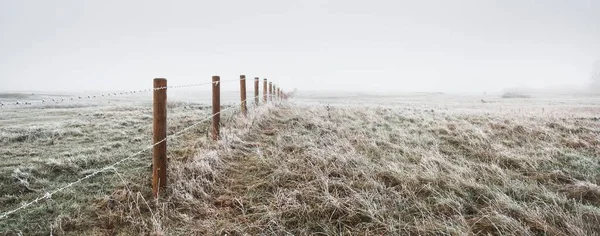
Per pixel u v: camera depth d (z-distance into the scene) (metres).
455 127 8.38
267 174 5.23
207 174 5.01
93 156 5.94
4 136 7.74
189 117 10.51
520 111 13.03
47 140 7.54
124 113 12.56
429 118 9.95
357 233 3.67
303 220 3.94
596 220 3.56
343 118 9.94
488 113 12.05
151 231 3.65
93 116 11.82
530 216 3.72
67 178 5.01
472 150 6.45
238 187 4.81
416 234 3.62
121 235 3.59
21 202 4.18
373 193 4.36
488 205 4.11
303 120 9.39
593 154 6.13
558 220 3.67
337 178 4.87
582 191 4.38
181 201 4.25
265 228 3.76
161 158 4.31
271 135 7.94
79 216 3.87
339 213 4.04
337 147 6.32
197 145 6.59
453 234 3.49
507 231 3.55
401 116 10.79
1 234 3.50
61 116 12.45
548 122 9.13
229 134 7.04
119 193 4.43
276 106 13.68
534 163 5.62
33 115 13.09
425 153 6.03
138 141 7.36
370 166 5.29
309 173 5.09
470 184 4.57
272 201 4.34
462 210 4.00
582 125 8.94
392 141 7.32
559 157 5.91
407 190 4.44
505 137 7.58
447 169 5.18
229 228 3.76
